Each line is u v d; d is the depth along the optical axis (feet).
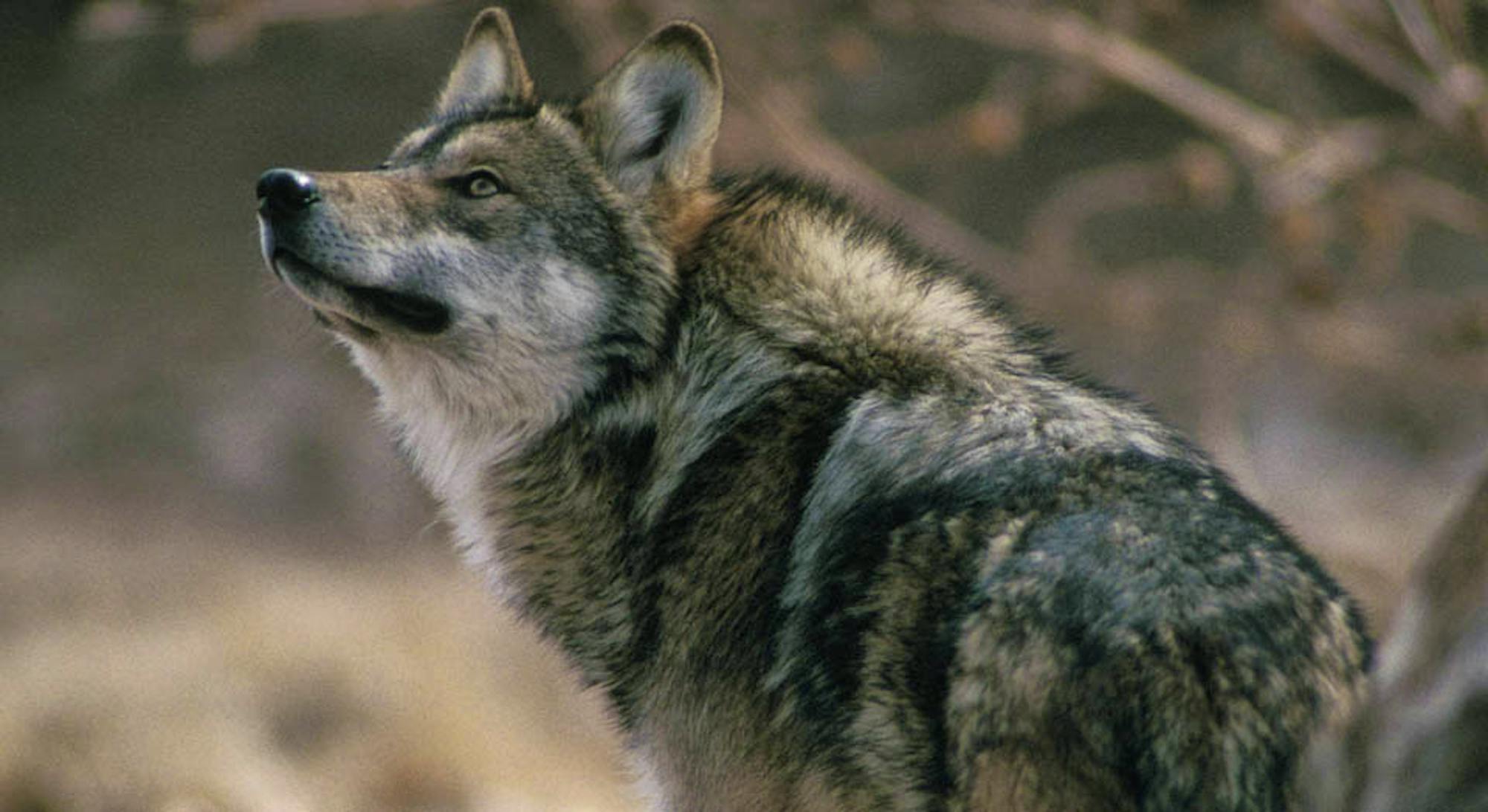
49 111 93.35
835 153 44.09
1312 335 43.50
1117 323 45.96
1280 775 15.06
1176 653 15.30
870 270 20.57
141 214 91.20
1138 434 18.58
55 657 50.90
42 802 42.22
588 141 22.65
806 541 18.65
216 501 75.82
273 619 56.44
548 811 46.37
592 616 21.58
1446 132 41.22
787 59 44.73
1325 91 57.31
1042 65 53.21
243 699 49.37
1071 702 15.51
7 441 79.10
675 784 20.22
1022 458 17.67
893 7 44.47
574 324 21.75
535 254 22.00
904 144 47.19
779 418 19.84
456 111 24.59
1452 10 38.50
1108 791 15.38
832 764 17.74
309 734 49.75
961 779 16.17
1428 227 81.56
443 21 91.35
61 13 91.86
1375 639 16.97
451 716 50.03
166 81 93.35
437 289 21.98
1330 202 45.16
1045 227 47.01
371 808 46.47
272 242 22.04
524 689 55.16
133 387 81.71
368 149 92.48
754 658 19.02
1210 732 15.11
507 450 22.26
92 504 74.18
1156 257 83.56
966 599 16.67
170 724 46.01
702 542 19.85
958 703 16.20
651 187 22.24
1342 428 71.82
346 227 21.80
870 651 17.25
